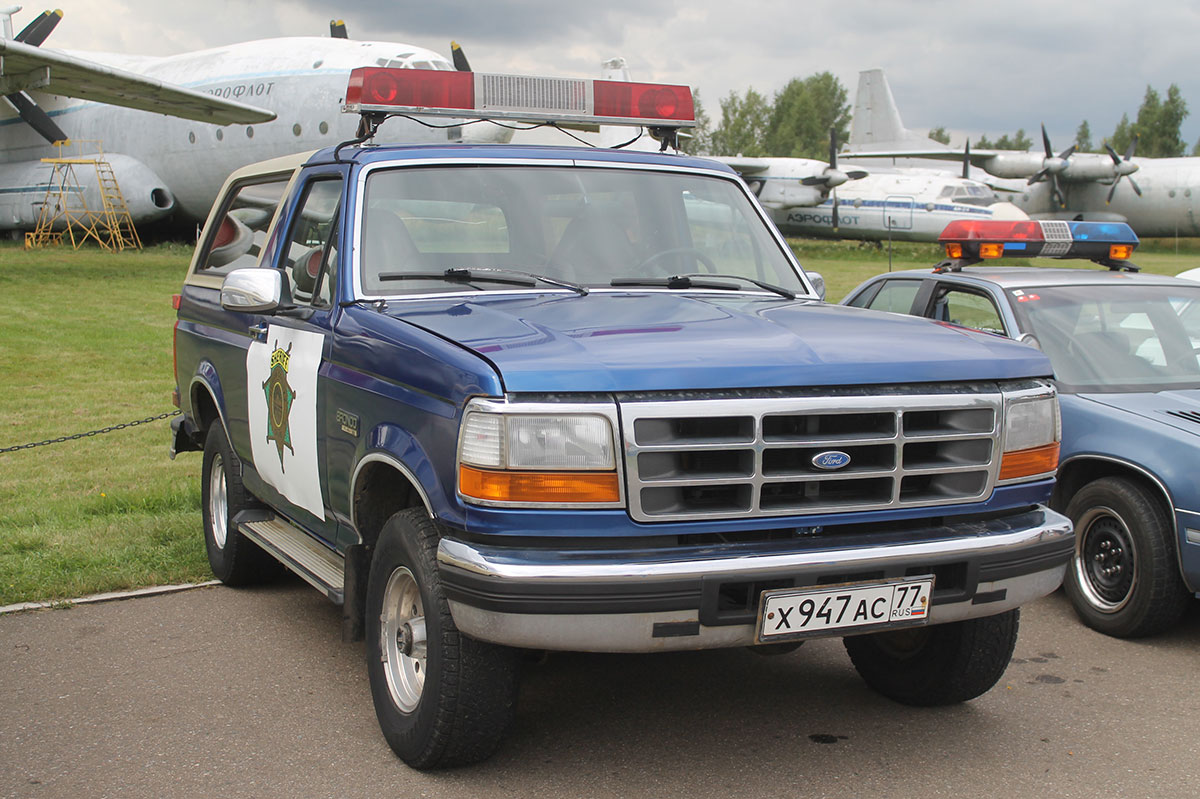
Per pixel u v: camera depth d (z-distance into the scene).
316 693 4.10
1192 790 3.36
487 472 2.90
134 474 8.33
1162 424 4.91
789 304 4.06
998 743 3.71
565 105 4.69
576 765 3.49
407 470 3.22
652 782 3.37
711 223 4.52
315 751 3.57
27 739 3.65
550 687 4.21
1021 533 3.30
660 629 2.92
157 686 4.15
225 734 3.71
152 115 32.03
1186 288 6.18
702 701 4.07
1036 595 3.36
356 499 3.62
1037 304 5.93
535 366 2.93
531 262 4.11
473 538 3.01
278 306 4.12
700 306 3.78
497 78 4.53
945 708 4.03
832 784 3.37
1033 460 3.38
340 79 27.28
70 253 32.41
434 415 3.11
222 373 5.06
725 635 2.98
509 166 4.30
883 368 3.15
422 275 3.92
